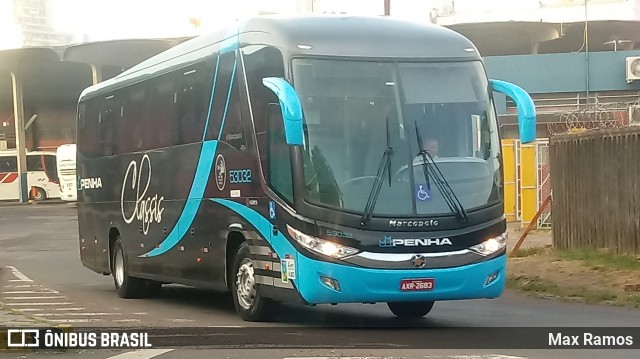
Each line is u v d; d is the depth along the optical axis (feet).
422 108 34.01
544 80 130.62
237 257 37.76
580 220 57.57
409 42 35.14
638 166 51.83
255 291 36.50
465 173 33.83
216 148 39.29
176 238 43.78
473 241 33.42
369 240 32.27
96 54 158.61
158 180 45.93
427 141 33.65
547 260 55.62
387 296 32.37
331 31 34.76
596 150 55.67
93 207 56.29
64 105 200.44
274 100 34.45
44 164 185.98
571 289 45.98
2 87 197.88
